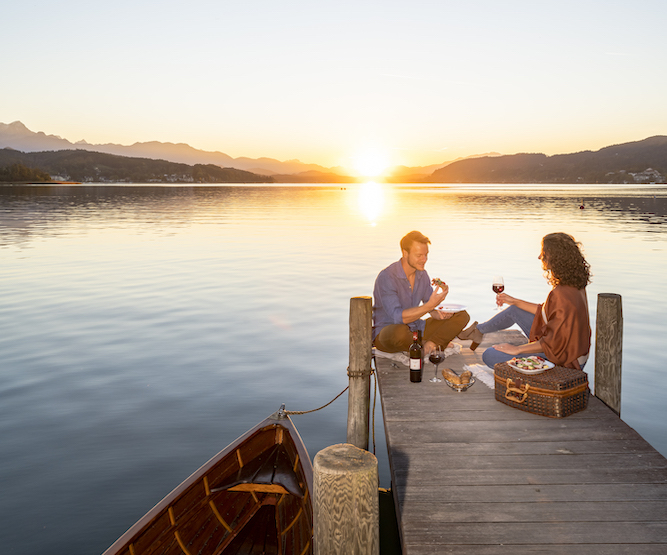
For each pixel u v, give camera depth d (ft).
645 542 8.37
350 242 76.28
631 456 11.21
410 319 17.34
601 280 46.01
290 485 11.96
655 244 71.20
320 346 29.45
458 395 15.05
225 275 50.44
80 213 142.51
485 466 10.89
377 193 399.85
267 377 24.84
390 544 12.86
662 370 24.52
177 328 32.78
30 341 30.09
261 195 317.42
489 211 151.23
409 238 17.33
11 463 17.12
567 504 9.45
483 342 20.45
